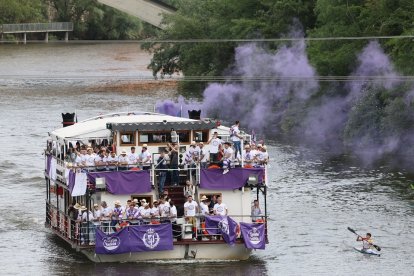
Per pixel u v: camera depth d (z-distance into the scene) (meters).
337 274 138.75
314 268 141.62
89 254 142.62
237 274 137.12
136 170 142.62
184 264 140.50
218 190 143.88
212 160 147.50
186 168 144.12
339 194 186.00
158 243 139.38
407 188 191.75
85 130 150.25
